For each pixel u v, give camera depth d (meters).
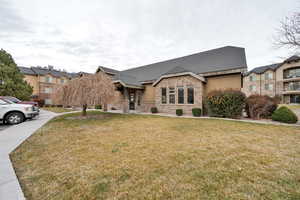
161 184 2.39
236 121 9.02
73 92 10.12
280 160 3.29
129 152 3.85
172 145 4.40
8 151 3.98
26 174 2.79
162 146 4.32
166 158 3.44
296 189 2.23
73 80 10.70
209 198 2.04
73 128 7.02
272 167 2.96
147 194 2.15
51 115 12.74
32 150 4.07
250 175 2.65
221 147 4.20
